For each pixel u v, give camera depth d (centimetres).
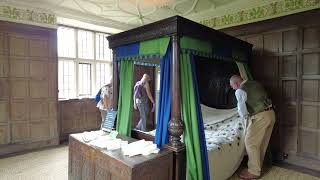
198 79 383
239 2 383
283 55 343
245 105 282
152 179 193
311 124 320
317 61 312
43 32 409
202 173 221
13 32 377
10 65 377
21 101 391
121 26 523
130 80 281
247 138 290
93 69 557
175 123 213
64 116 480
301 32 324
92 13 454
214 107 384
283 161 346
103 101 407
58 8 418
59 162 339
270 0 352
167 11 439
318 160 314
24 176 288
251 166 289
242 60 338
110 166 198
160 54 229
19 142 390
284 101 345
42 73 412
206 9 425
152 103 439
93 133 269
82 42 536
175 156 212
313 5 311
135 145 216
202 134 228
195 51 237
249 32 380
